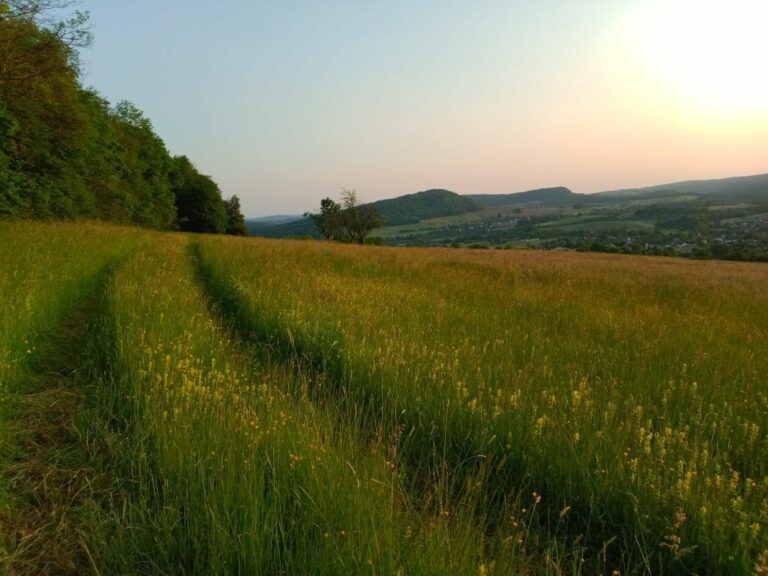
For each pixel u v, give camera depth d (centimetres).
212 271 1255
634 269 2250
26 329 522
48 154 2247
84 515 277
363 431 376
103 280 1005
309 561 219
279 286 915
